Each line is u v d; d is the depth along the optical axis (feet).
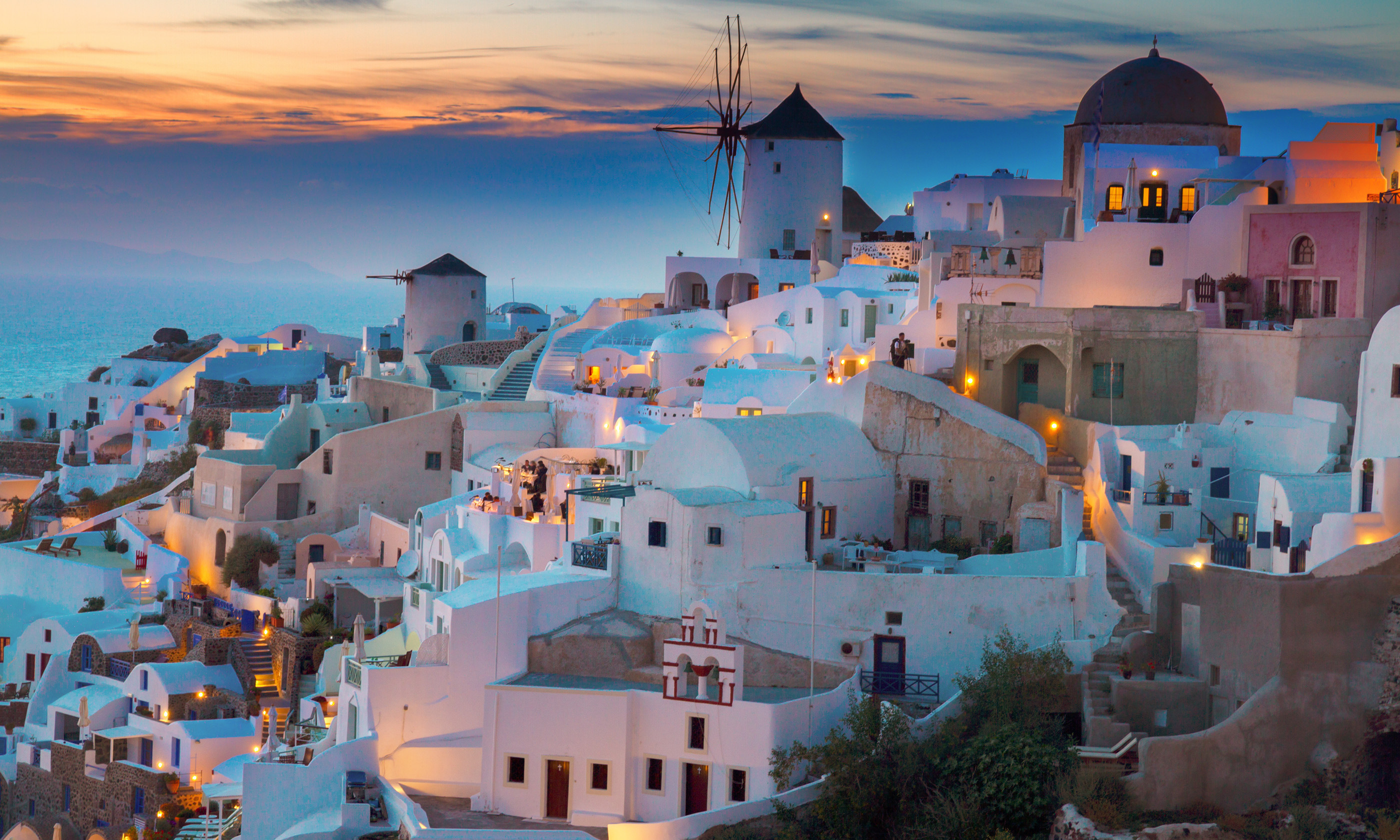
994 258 249.75
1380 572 156.66
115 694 249.34
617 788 181.06
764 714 174.50
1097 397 216.54
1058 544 199.93
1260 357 210.79
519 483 233.35
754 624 192.24
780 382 247.50
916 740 171.63
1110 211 241.96
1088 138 260.62
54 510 377.30
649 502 199.93
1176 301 231.71
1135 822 150.82
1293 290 217.15
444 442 286.25
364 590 245.24
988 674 176.55
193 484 312.71
